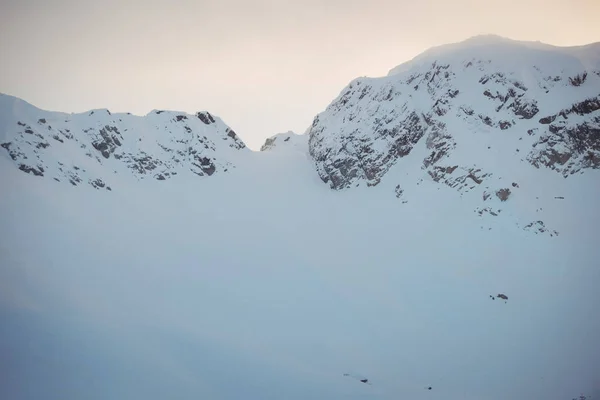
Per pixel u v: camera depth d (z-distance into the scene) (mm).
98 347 76625
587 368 82500
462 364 87375
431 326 95625
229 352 83625
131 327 83875
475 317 95938
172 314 92000
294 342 91500
